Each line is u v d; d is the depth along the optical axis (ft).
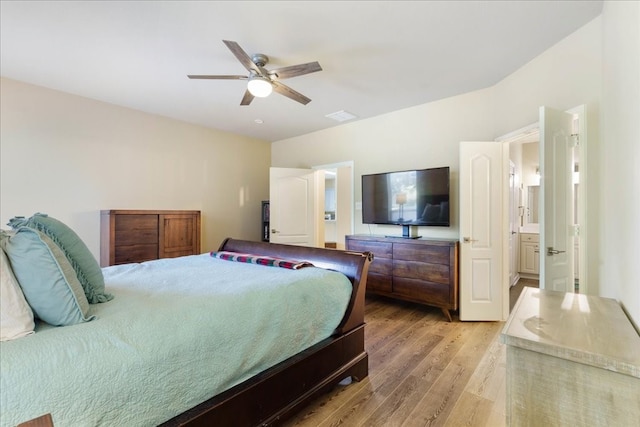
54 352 3.12
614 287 5.54
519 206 17.48
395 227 13.87
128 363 3.40
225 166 17.22
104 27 7.45
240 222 17.97
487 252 10.73
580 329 3.57
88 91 11.55
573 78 7.64
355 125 15.34
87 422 3.04
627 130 4.59
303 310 5.69
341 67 9.57
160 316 4.11
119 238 11.88
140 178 13.79
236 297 4.98
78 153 12.01
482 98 11.36
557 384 3.12
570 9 6.76
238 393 4.50
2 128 10.40
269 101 12.53
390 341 9.03
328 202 26.17
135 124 13.61
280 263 7.58
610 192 5.85
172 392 3.76
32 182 10.99
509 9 6.80
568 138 7.47
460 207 10.76
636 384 2.77
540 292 5.21
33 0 6.44
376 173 14.40
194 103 12.78
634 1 4.20
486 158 10.72
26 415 2.72
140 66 9.51
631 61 4.36
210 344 4.20
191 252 14.06
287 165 18.83
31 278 3.51
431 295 11.03
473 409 5.93
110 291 5.24
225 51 8.61
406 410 5.91
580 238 7.31
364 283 7.22
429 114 12.74
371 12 6.91
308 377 5.69
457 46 8.37
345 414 5.80
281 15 7.01
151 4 6.61
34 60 9.14
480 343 8.87
